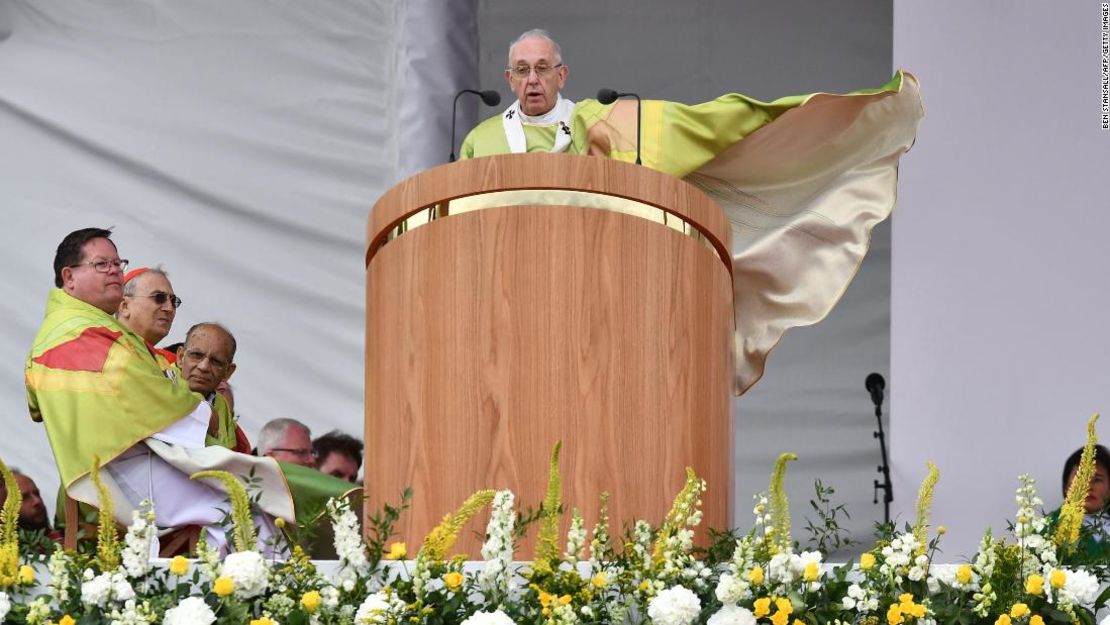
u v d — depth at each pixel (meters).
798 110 20.36
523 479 12.77
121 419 18.47
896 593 11.96
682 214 13.80
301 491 19.48
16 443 28.06
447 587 11.60
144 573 12.18
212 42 30.22
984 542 12.12
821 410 28.91
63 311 19.62
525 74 21.47
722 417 13.95
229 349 21.42
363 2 30.11
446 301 13.20
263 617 11.75
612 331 13.10
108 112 29.89
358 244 29.33
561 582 11.71
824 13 30.52
